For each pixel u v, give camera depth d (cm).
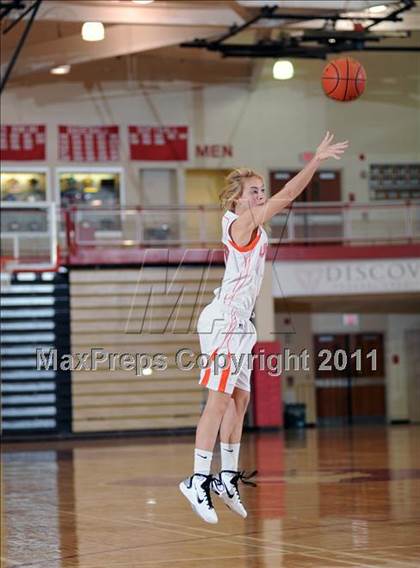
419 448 2677
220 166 4472
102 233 3794
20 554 1059
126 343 3744
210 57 4434
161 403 3809
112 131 4381
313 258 3909
